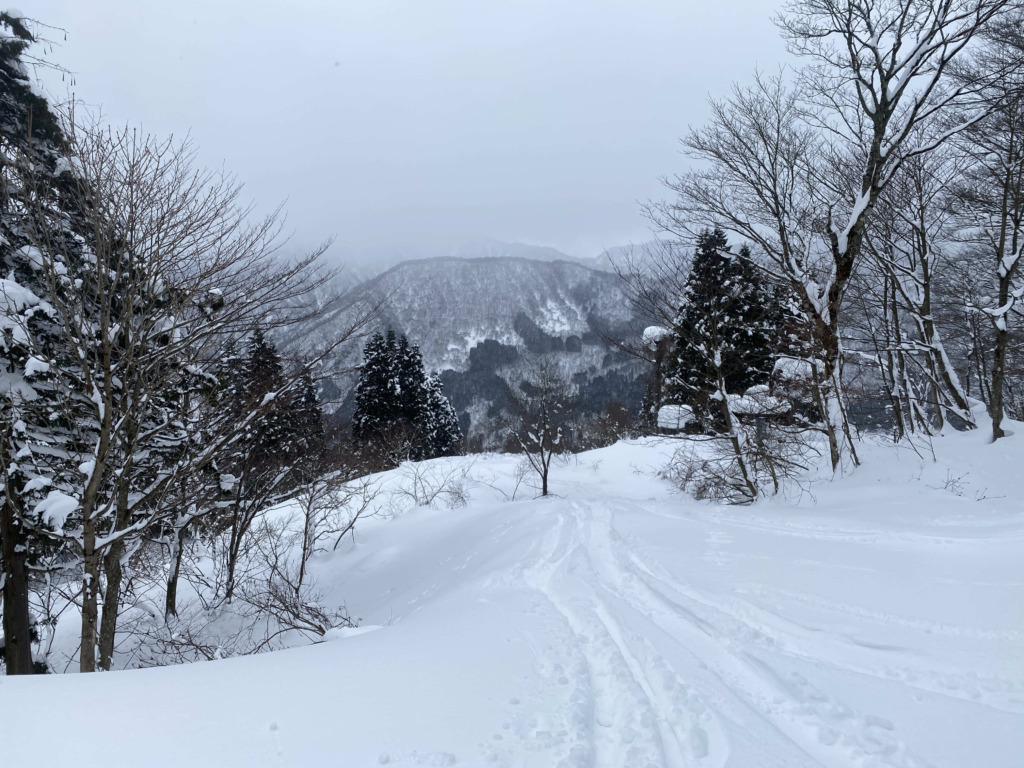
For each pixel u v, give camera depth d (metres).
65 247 7.41
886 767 3.31
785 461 15.18
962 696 4.18
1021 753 3.38
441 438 49.06
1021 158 12.38
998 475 11.20
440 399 50.09
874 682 4.42
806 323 14.43
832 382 14.09
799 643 5.32
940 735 3.62
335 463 17.00
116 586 9.08
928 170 14.13
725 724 3.79
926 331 14.62
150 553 14.99
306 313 9.11
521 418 26.53
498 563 11.00
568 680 4.44
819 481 14.53
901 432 16.23
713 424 16.97
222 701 3.96
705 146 14.98
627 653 5.10
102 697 4.04
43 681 4.48
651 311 16.52
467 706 3.91
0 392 8.03
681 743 3.61
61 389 7.70
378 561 17.11
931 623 5.50
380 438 32.81
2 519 8.61
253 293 8.37
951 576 6.80
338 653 5.15
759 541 9.54
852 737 3.64
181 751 3.25
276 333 9.83
